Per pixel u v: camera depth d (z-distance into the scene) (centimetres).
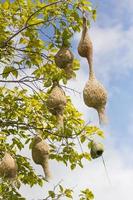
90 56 616
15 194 838
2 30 791
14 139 857
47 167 681
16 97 845
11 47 791
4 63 807
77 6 694
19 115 845
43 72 799
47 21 738
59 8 730
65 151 851
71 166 863
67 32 711
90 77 610
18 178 860
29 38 787
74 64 820
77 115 841
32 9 780
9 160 655
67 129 813
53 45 762
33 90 802
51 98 659
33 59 807
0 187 829
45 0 757
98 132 815
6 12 788
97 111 606
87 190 854
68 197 841
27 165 866
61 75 734
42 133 828
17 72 804
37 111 845
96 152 670
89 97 602
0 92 848
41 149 679
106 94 609
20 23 794
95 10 680
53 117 828
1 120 841
